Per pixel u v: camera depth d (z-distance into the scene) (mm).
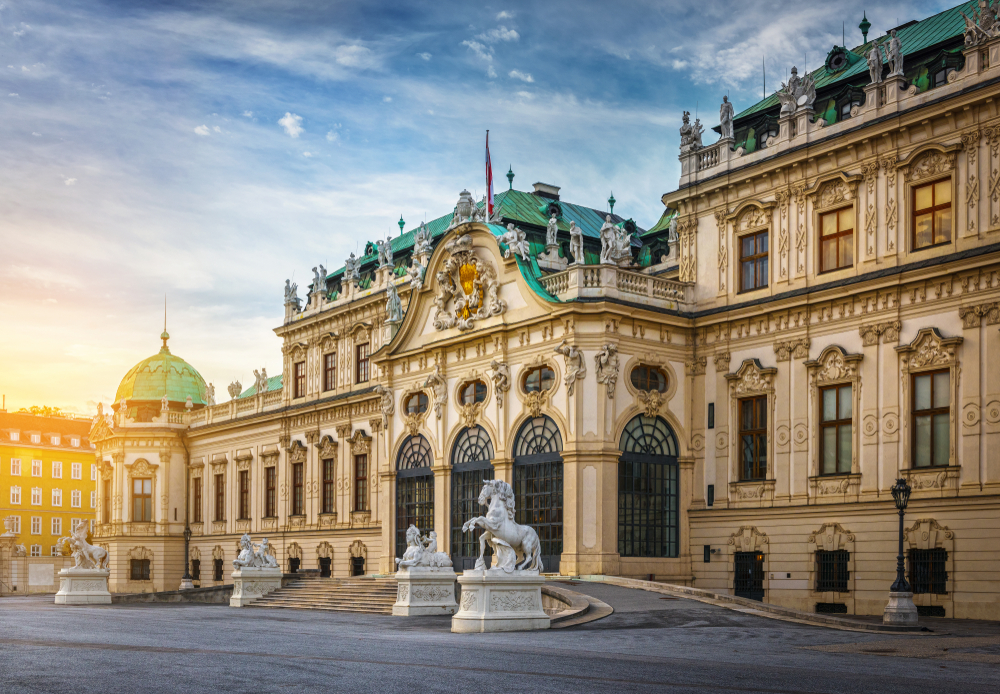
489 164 57531
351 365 67062
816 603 40688
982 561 35500
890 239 39594
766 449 43469
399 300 58219
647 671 19344
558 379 45125
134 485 83625
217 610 45875
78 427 131875
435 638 27250
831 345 41312
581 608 32188
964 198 37375
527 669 19625
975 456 36219
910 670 19844
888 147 39906
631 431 44938
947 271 37344
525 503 46500
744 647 24297
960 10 43719
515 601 29688
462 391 50688
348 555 65125
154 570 81688
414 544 38750
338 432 67125
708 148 46812
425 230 61188
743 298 45156
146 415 85125
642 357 45281
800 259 42875
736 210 45531
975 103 36812
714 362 46031
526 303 47125
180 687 17047
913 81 39656
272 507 73625
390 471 54719
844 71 45312
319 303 70875
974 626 32031
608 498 43531
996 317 36031
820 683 17750
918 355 38281
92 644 25828
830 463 41219
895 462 38594
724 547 44438
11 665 20438
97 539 86000
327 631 30516
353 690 16672
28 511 123375
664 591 37625
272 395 75000
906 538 37781
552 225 54562
